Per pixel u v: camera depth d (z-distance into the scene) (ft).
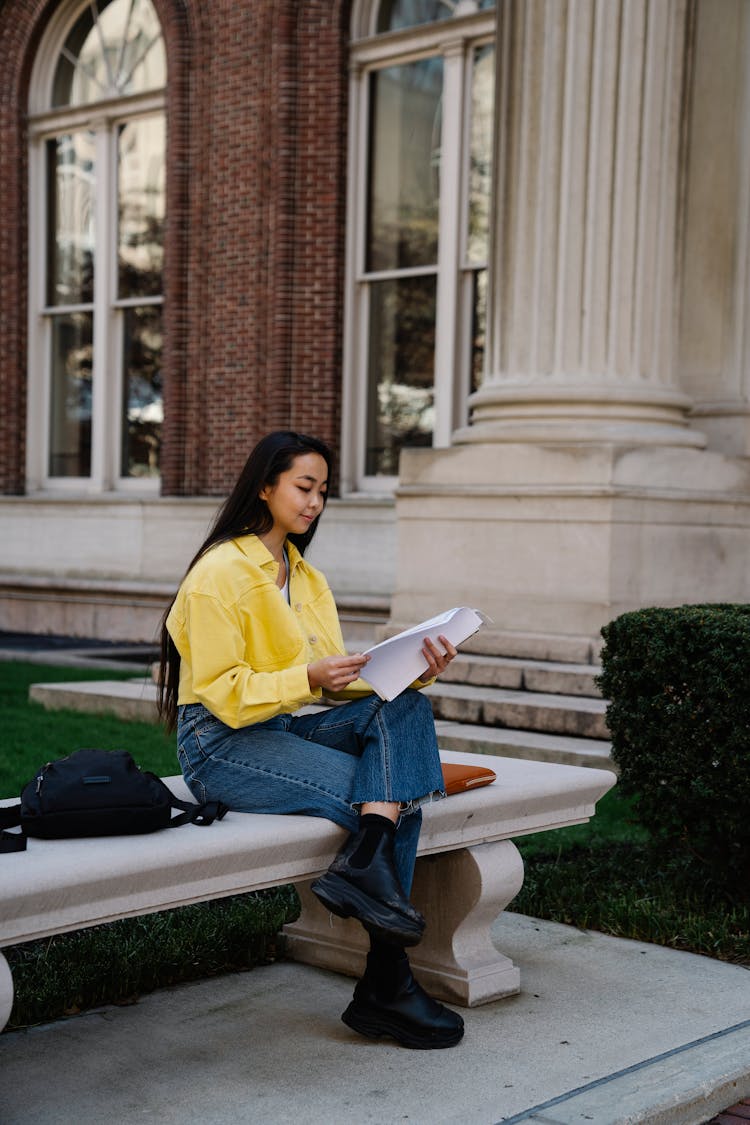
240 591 10.91
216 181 42.78
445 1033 10.85
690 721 14.52
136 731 25.05
